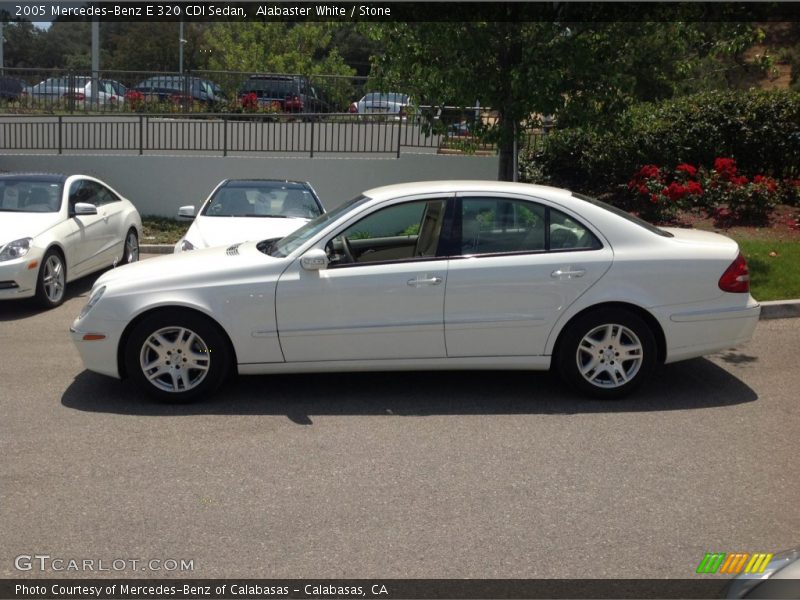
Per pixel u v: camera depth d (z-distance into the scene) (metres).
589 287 6.18
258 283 6.14
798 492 4.81
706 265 6.28
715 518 4.49
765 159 14.92
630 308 6.26
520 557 4.08
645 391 6.63
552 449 5.43
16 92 18.80
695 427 5.85
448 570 3.97
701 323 6.30
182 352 6.23
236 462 5.20
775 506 4.63
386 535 4.29
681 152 14.80
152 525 4.38
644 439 5.62
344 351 6.22
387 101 20.67
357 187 16.09
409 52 10.52
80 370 7.16
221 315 6.14
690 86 17.06
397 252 6.47
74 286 11.02
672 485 4.90
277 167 16.06
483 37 10.10
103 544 4.19
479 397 6.48
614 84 10.31
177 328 6.18
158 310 6.18
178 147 17.08
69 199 10.45
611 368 6.32
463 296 6.16
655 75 10.91
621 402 6.36
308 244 6.30
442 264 6.18
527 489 4.83
